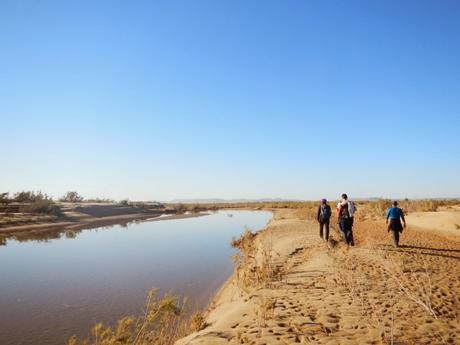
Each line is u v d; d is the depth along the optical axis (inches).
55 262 682.8
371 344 183.9
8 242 979.9
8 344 307.9
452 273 357.4
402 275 350.6
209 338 216.5
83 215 1860.2
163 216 2228.1
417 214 1099.9
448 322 219.1
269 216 2098.9
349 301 271.6
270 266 435.5
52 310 399.2
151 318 276.5
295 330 216.8
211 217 2098.9
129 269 612.1
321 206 621.3
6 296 455.8
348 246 543.5
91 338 317.4
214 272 583.8
